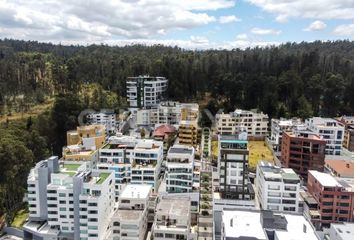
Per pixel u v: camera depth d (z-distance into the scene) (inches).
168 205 4156.0
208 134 7632.9
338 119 7691.9
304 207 4712.1
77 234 4210.1
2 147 5354.3
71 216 4293.8
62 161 5403.5
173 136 7214.6
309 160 5689.0
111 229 3978.8
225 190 4795.8
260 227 3344.0
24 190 5452.8
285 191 4525.1
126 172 5393.7
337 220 4416.8
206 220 4591.5
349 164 5639.8
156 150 5521.7
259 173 4958.2
